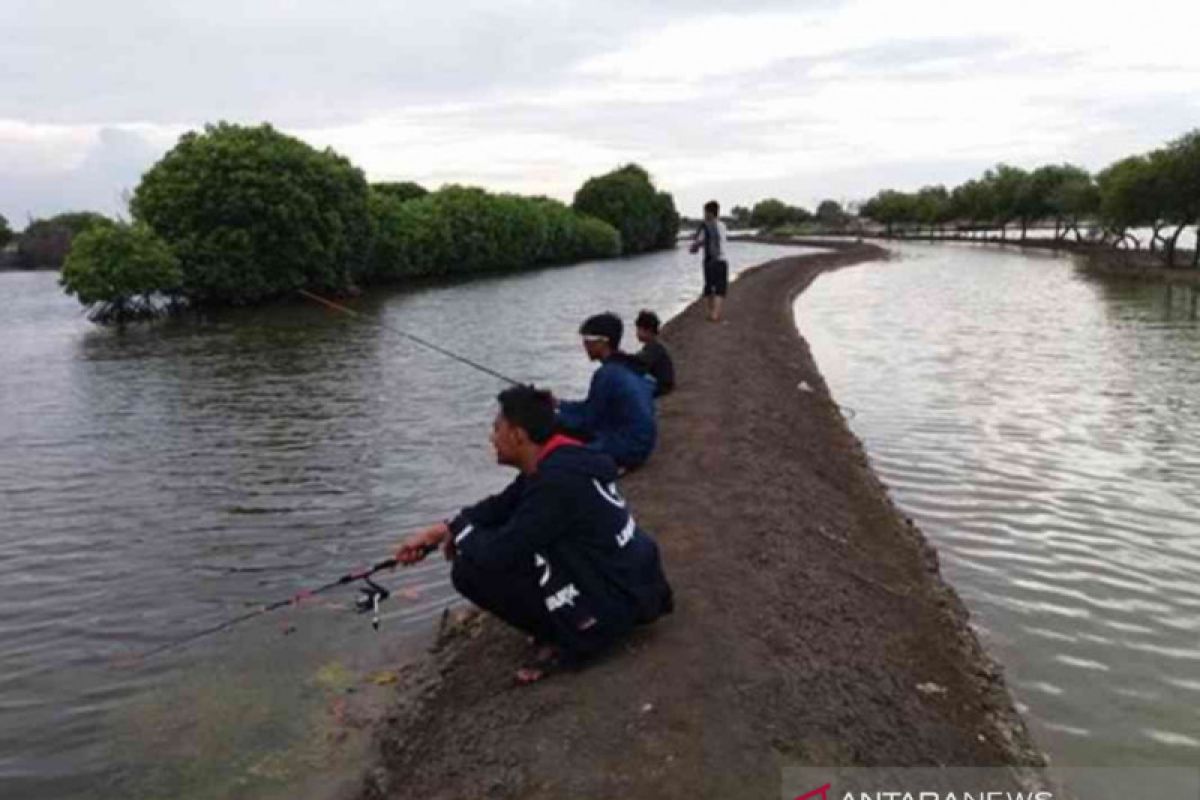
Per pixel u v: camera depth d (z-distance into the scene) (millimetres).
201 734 5945
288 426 15047
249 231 40906
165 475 12156
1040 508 10125
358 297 44750
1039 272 52812
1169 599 7852
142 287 34719
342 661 6863
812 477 10125
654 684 5133
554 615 5215
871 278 49812
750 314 26188
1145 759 5602
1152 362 19688
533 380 19219
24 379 20797
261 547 9367
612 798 4320
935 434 13531
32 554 9305
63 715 6250
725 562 6891
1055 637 7184
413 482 11539
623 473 8938
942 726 5348
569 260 83062
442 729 5363
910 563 8273
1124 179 52406
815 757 4645
